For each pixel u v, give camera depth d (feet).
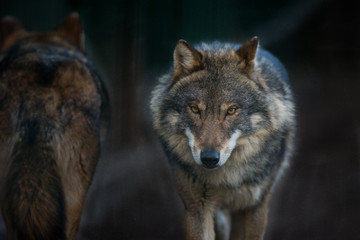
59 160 25.29
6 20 35.01
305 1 93.20
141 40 56.13
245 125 25.71
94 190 43.68
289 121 28.99
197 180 27.20
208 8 70.90
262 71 28.63
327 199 45.98
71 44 33.58
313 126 66.33
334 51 100.17
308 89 84.84
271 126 26.73
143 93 57.21
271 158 27.76
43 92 25.64
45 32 34.35
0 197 24.54
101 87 29.96
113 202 44.47
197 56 26.58
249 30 85.46
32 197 23.72
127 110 54.54
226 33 75.05
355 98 77.56
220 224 31.12
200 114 25.29
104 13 59.06
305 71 94.99
